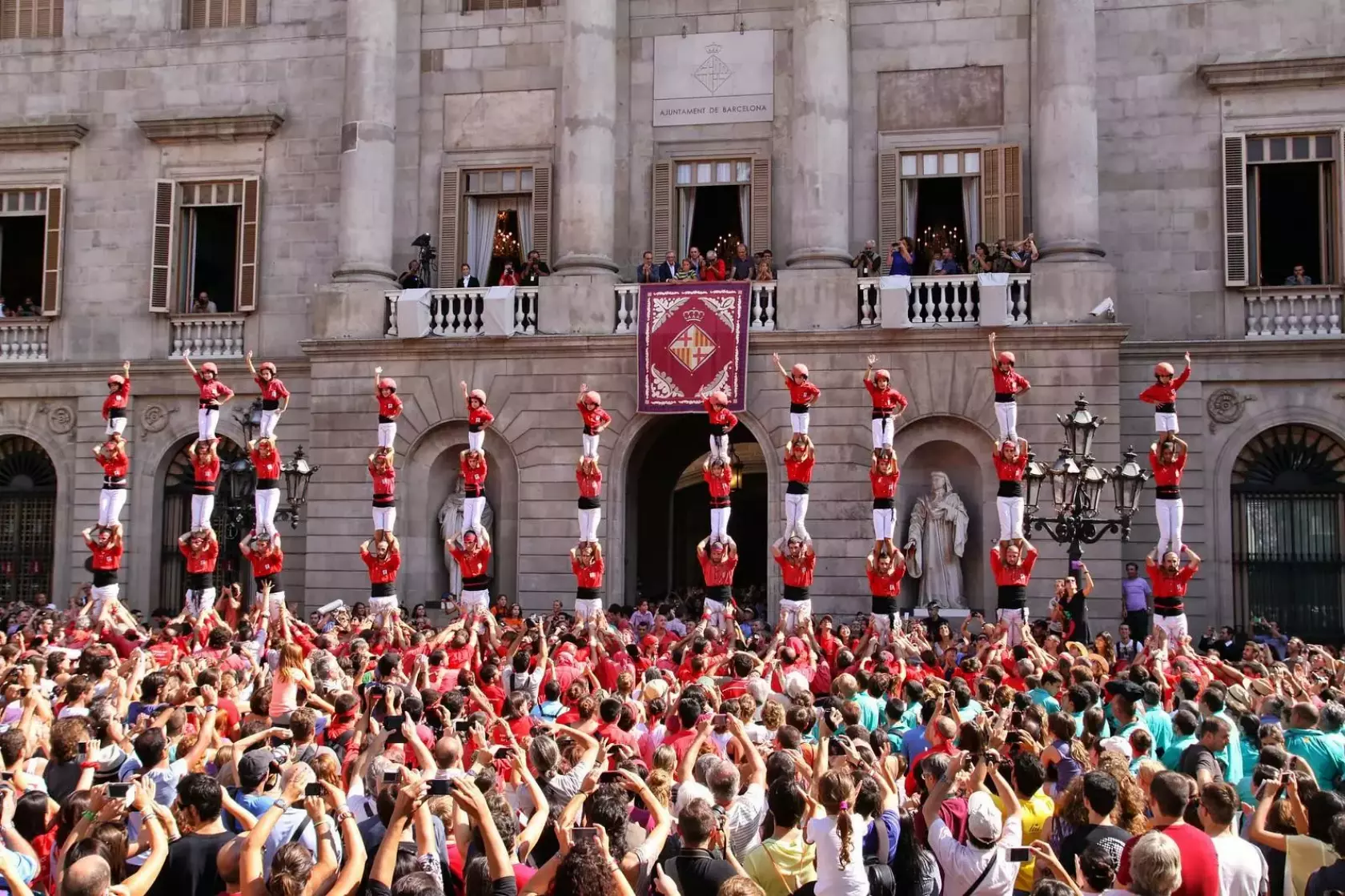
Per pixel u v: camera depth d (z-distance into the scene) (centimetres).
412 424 3108
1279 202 3188
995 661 1784
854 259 3092
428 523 3120
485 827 776
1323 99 3011
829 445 2938
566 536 3027
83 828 809
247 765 939
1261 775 1009
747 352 2945
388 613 2256
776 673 1764
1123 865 791
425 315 3100
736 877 693
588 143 3116
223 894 809
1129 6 3109
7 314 3547
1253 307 3022
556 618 2536
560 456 3047
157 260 3425
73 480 3422
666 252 3209
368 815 989
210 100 3478
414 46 3356
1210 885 800
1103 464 2825
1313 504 2973
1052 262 2914
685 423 3403
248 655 1812
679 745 1168
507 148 3303
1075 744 1098
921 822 946
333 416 3130
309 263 3394
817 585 2919
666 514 3550
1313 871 873
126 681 1432
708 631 2092
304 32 3450
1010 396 2111
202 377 2245
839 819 823
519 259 3325
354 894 786
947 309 3003
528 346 3064
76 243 3497
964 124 3134
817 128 3031
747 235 3219
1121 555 2895
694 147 3234
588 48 3134
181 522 3422
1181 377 2066
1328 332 2978
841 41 3067
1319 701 1485
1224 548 2959
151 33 3512
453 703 1246
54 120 3512
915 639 2052
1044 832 931
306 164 3416
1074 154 2931
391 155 3266
